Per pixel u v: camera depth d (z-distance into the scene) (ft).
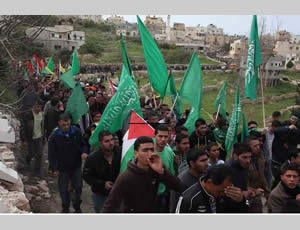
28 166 24.82
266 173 21.47
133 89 17.01
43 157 28.25
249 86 19.01
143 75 152.66
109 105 16.40
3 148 21.57
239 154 12.92
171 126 19.94
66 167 16.93
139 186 9.87
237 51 233.14
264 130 21.93
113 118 16.39
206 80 146.61
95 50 181.57
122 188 9.84
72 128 17.12
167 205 13.50
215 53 277.03
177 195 11.88
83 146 17.44
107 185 13.60
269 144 21.36
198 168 11.94
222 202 10.48
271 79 144.97
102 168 13.92
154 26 375.45
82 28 241.76
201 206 9.96
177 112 27.32
